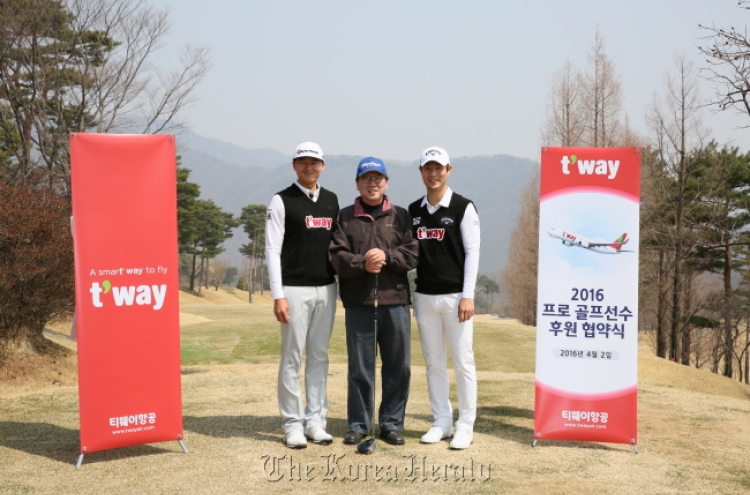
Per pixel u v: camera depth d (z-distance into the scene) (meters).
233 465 4.39
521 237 42.84
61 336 14.61
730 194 30.05
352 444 4.87
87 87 19.78
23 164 18.59
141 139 4.57
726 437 5.31
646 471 4.36
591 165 5.00
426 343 5.02
